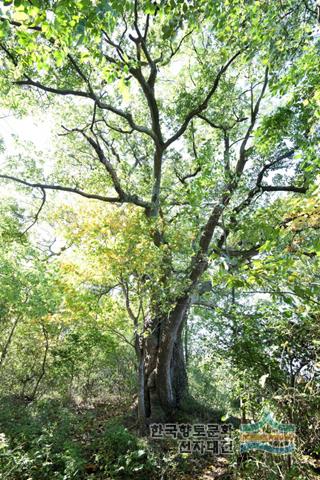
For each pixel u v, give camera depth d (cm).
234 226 488
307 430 377
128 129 1166
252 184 1044
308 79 547
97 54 407
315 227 305
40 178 1069
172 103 1114
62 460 623
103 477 624
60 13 317
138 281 794
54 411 926
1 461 553
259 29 524
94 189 1059
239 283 319
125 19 787
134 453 656
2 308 865
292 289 303
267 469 403
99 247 732
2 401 936
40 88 865
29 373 1109
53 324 1045
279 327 478
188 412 930
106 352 1146
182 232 870
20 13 330
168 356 948
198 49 1025
